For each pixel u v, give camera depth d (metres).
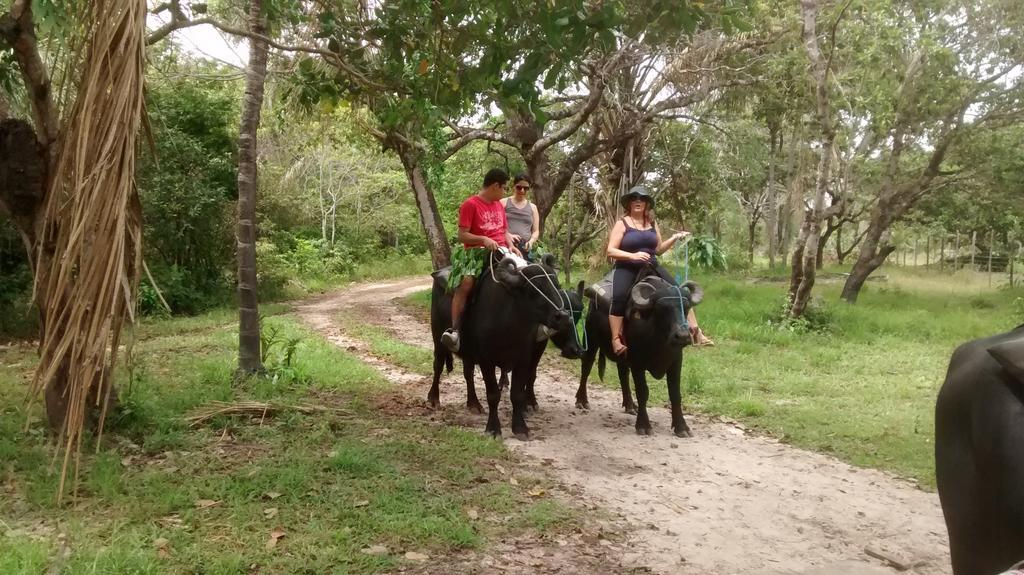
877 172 24.23
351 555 4.34
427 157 17.17
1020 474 2.34
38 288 5.73
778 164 34.00
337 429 7.09
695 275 29.33
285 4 8.01
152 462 5.86
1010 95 18.53
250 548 4.35
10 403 7.74
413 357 11.95
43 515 4.75
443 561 4.39
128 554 4.06
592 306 8.34
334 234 38.19
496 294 7.09
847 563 4.68
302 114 16.23
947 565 4.68
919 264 43.62
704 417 8.48
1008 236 32.72
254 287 9.05
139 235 4.29
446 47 6.53
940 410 2.85
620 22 5.64
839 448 7.25
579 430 7.80
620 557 4.62
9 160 5.54
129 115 3.95
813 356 12.34
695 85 17.66
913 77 17.83
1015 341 2.45
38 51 6.04
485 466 6.25
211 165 20.98
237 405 7.36
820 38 15.95
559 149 22.59
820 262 35.53
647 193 7.63
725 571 4.52
